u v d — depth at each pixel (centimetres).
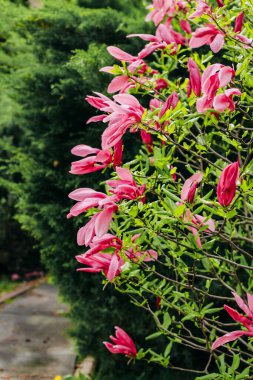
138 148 362
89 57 353
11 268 730
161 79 242
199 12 207
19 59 464
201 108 189
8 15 439
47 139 418
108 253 208
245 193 197
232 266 252
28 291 677
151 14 270
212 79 188
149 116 196
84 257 213
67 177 403
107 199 183
